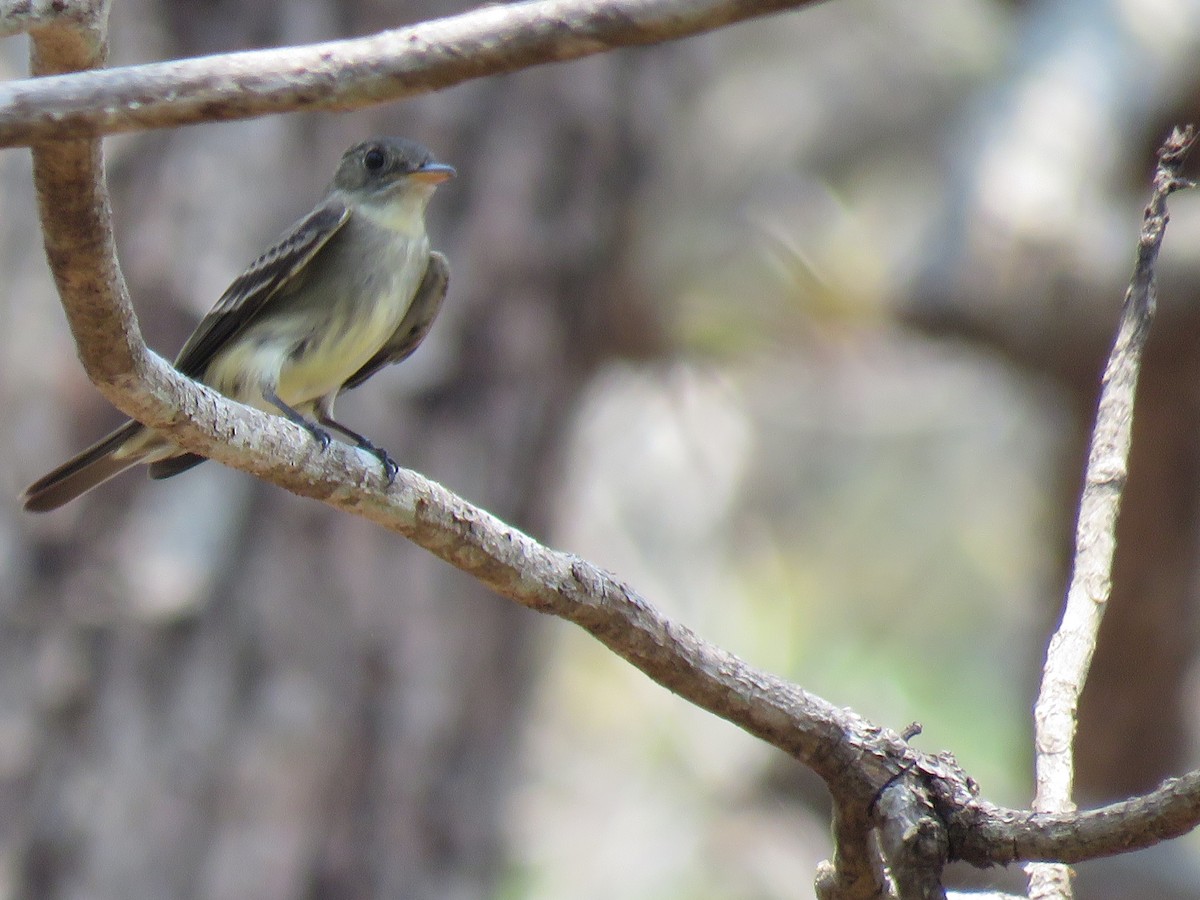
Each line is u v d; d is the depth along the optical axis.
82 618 10.06
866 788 4.41
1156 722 12.79
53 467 10.16
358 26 10.59
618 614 4.54
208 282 10.16
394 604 10.54
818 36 17.47
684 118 13.40
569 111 11.15
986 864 4.29
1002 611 17.38
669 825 14.66
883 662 16.83
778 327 13.97
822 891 4.70
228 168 10.33
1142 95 12.29
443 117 10.87
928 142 16.89
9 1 3.45
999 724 16.45
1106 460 4.75
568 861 14.39
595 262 11.48
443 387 10.84
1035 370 12.42
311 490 4.73
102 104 3.39
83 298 4.12
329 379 8.16
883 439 17.95
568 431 11.72
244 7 10.50
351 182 8.21
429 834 10.62
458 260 10.91
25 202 10.48
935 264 12.37
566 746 15.41
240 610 10.22
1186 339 11.65
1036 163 12.00
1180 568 12.54
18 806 9.97
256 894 10.07
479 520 4.62
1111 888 10.80
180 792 10.07
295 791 10.19
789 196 15.73
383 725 10.48
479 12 3.40
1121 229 11.88
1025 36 13.32
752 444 17.25
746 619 16.58
